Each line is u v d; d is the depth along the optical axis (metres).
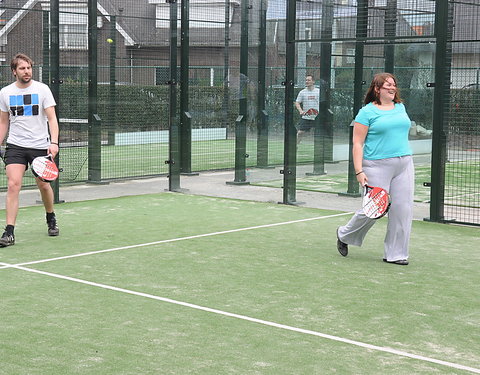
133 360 5.29
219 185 15.53
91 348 5.54
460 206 12.85
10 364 5.19
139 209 12.22
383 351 5.55
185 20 16.84
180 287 7.33
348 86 14.16
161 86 21.09
